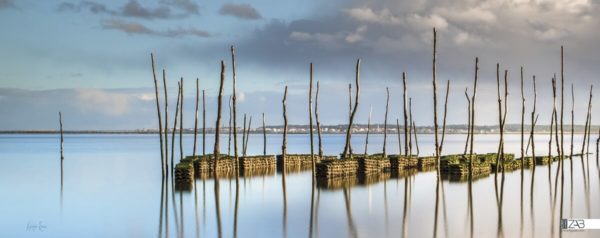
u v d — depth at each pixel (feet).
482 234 89.20
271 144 624.18
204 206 119.14
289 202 123.24
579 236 86.58
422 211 110.63
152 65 162.50
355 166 180.75
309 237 88.38
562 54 187.93
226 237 89.25
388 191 140.67
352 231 92.53
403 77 200.95
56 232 95.86
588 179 173.17
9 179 185.47
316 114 213.25
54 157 322.96
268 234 91.04
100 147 506.07
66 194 144.15
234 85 144.56
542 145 600.39
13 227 100.27
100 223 102.58
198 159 185.57
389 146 574.56
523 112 181.27
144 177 189.78
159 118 161.89
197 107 207.31
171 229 96.07
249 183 160.45
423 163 214.07
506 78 163.12
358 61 175.42
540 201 123.03
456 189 144.77
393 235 89.25
